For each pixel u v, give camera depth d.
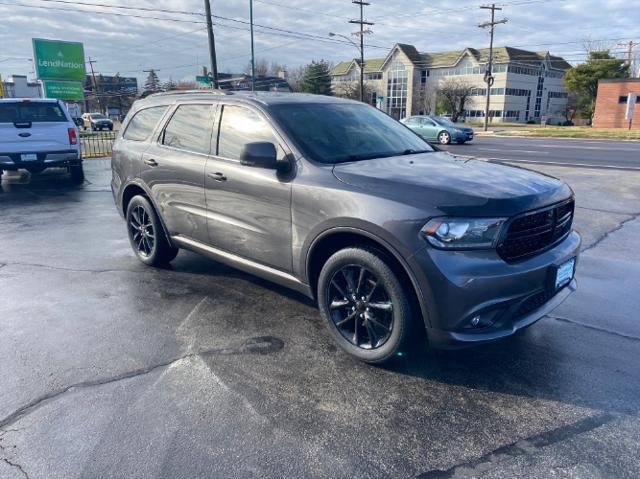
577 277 5.04
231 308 4.29
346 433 2.64
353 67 89.69
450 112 76.81
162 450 2.51
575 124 71.88
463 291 2.79
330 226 3.27
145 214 5.28
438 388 3.07
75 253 5.94
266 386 3.09
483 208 2.83
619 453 2.47
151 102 5.32
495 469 2.38
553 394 3.00
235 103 4.21
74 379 3.15
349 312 3.41
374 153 3.91
